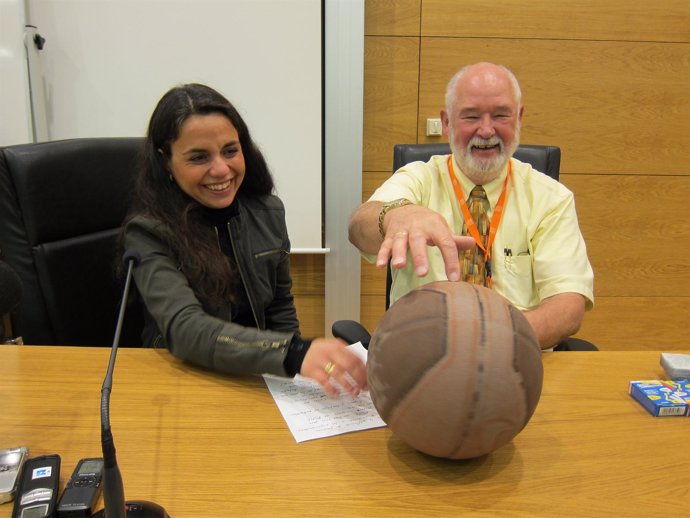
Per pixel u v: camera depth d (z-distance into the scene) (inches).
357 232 42.6
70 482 23.7
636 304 96.5
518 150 57.6
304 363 32.2
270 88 80.6
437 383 22.6
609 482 25.1
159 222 43.0
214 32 78.2
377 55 84.4
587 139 89.4
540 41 85.1
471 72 50.3
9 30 72.7
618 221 93.0
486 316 23.4
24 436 28.2
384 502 23.7
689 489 24.8
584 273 49.5
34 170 45.6
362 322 93.7
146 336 47.7
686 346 98.0
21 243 45.8
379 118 86.7
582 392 33.7
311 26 78.7
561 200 52.2
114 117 79.6
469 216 52.1
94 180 49.8
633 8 84.7
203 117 42.8
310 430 29.0
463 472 25.7
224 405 31.5
